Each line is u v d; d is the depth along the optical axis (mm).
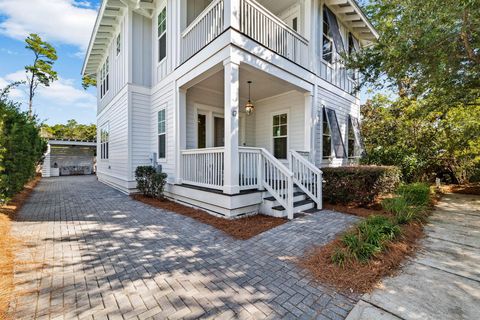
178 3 6551
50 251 3215
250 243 3521
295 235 3832
